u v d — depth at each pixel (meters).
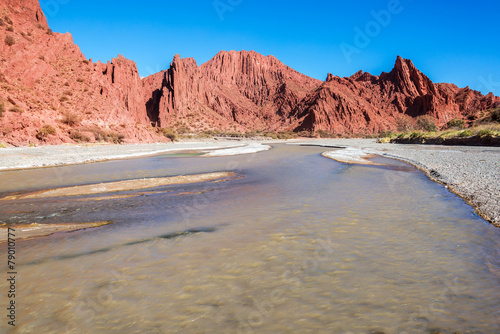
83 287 4.15
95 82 77.25
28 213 8.92
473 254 5.16
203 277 4.43
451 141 41.25
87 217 8.39
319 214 8.08
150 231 6.92
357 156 28.94
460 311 3.45
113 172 19.19
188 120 183.75
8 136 41.62
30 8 80.94
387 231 6.51
